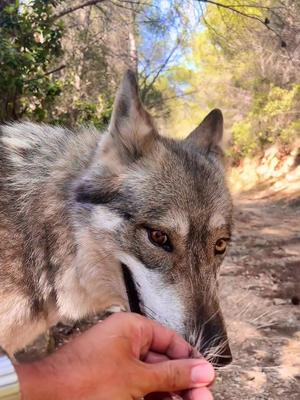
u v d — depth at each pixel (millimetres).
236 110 3316
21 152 377
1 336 346
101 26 2107
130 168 347
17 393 181
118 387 208
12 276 344
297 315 801
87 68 2031
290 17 1958
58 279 355
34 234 354
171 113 2969
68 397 196
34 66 898
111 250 338
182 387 226
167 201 331
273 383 589
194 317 310
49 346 574
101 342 213
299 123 2869
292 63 2740
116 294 354
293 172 2822
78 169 367
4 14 884
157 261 324
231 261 1158
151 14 1757
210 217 334
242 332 728
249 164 3166
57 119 1053
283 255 1239
